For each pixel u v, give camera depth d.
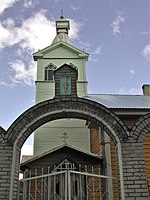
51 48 20.12
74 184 9.77
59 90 8.62
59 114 8.16
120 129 7.79
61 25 23.05
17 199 7.36
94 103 8.11
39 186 10.62
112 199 9.81
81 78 19.27
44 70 19.53
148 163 10.70
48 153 11.93
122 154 7.55
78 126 17.31
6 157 7.51
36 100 18.31
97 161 11.59
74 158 11.80
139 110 11.50
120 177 7.35
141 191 7.16
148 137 11.16
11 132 7.76
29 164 11.77
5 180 7.25
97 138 13.92
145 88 16.86
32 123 7.93
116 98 14.15
